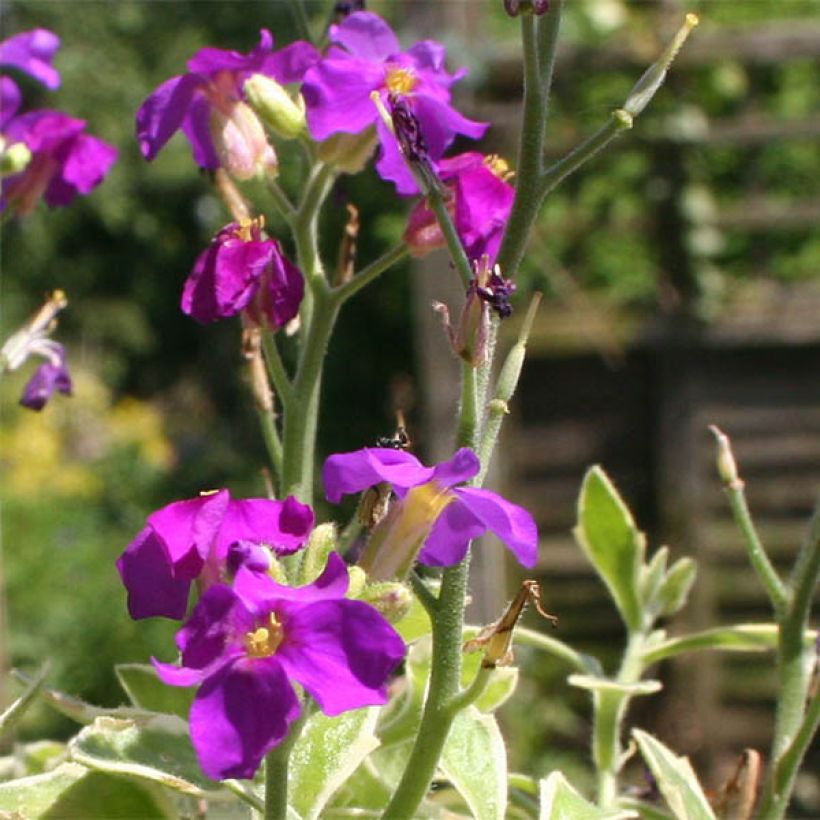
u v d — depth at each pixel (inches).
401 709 92.1
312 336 86.1
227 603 59.1
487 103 340.8
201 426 739.4
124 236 803.4
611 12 356.8
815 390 362.3
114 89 748.6
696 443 364.2
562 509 366.3
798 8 394.9
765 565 89.7
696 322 360.2
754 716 350.9
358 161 83.7
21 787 78.4
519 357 67.1
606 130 69.6
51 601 419.5
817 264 370.9
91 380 709.3
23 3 752.3
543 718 343.9
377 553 66.1
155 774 71.8
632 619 108.7
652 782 104.0
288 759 65.9
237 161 84.7
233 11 724.7
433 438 325.7
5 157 93.0
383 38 87.5
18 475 557.0
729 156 379.6
